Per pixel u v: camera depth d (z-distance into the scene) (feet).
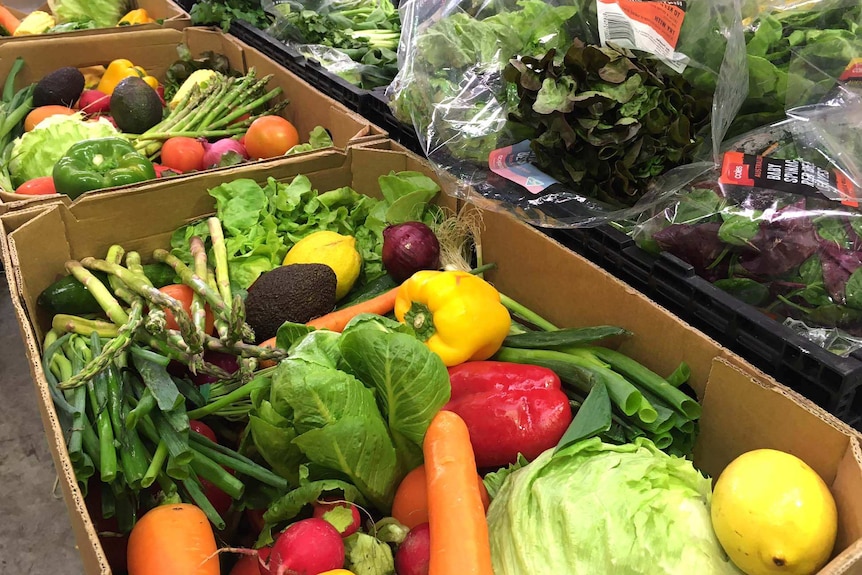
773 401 3.28
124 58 8.54
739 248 3.89
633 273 4.26
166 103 8.22
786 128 4.40
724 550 2.94
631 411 3.56
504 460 3.66
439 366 3.34
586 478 3.15
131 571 3.09
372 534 3.34
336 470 3.29
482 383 3.83
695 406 3.58
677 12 4.38
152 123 7.16
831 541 2.78
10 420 7.89
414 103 5.47
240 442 3.89
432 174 5.49
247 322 4.45
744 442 3.50
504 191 4.75
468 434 3.43
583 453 3.34
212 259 5.07
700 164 4.34
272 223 5.29
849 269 3.66
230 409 3.81
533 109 4.32
